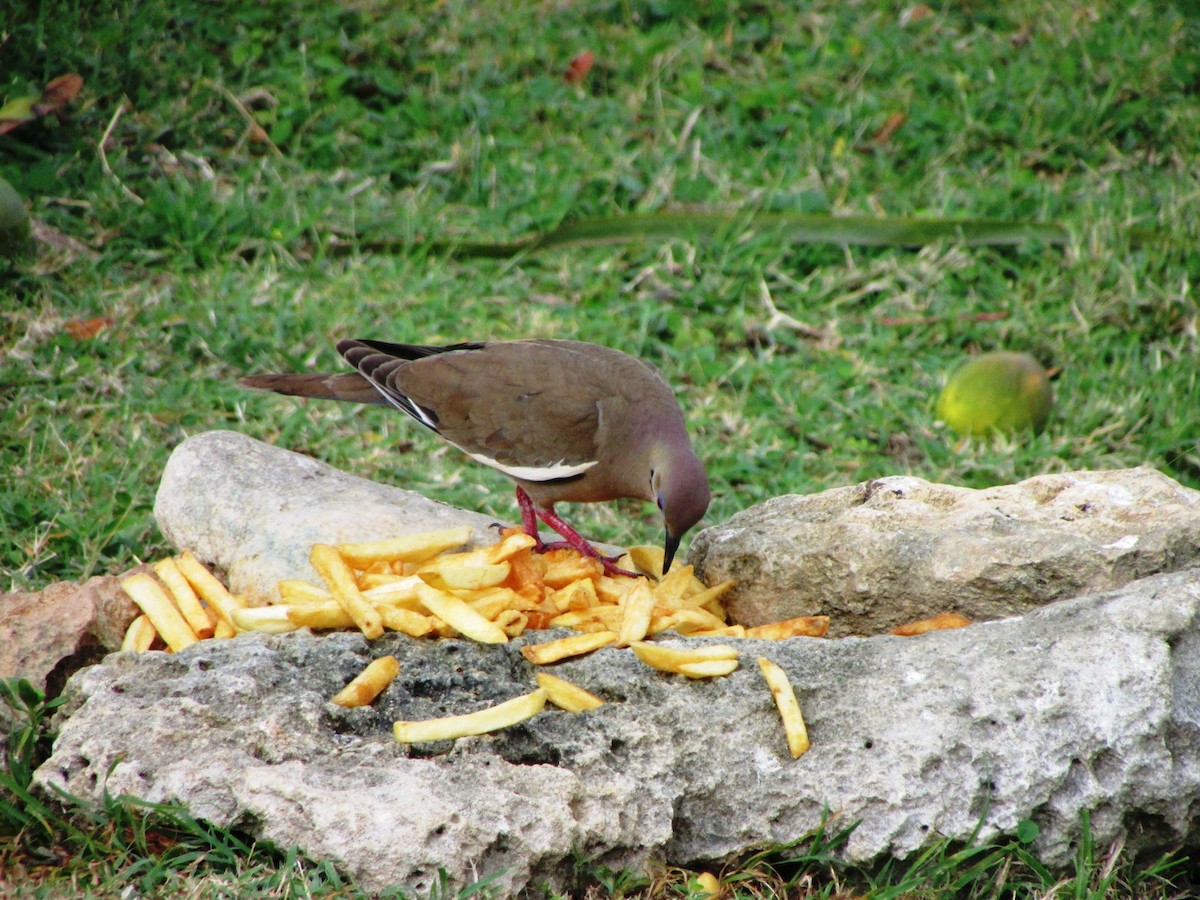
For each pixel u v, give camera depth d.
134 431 11.60
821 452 13.19
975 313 15.25
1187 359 14.52
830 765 7.05
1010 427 13.43
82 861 6.62
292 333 13.51
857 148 17.67
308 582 8.78
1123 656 7.12
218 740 6.88
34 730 7.32
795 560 8.78
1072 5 20.39
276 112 16.55
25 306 12.98
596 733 7.12
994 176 17.38
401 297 14.29
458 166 16.55
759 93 18.12
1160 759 6.97
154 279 14.07
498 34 18.55
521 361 10.06
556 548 10.10
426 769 6.76
